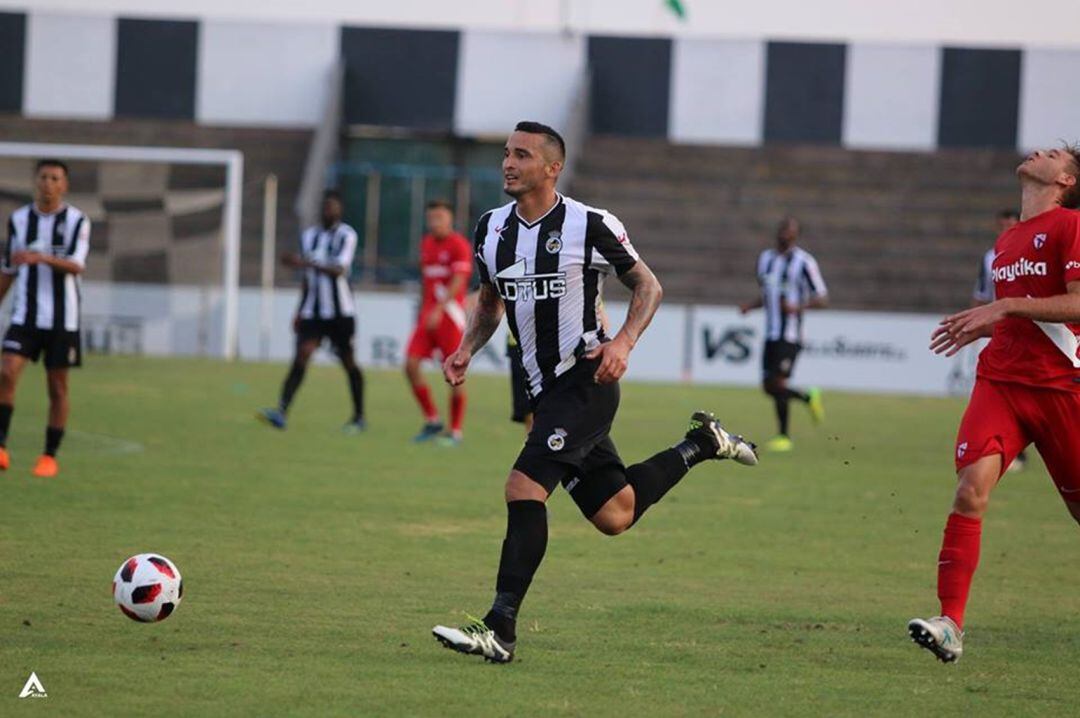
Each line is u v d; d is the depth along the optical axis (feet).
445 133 341.00
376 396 203.51
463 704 53.16
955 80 333.21
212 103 347.15
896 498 119.65
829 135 335.88
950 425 192.13
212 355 273.75
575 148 322.34
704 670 59.98
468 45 342.23
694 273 305.53
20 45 347.15
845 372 267.18
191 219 281.74
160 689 53.62
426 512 102.47
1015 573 87.56
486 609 70.49
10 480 107.96
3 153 266.57
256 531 91.56
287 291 275.18
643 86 339.77
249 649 60.59
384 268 319.06
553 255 60.59
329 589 74.18
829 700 55.72
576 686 56.44
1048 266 63.31
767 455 151.12
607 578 80.84
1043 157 64.59
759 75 336.49
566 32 340.59
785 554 91.35
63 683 53.98
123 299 272.51
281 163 334.24
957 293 303.27
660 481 64.49
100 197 281.13
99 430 146.51
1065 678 60.59
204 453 131.64
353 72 344.69
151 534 88.53
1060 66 331.16
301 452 135.74
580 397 60.75
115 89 347.97
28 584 71.87
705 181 326.65
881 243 312.29
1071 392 62.64
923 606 75.72
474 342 65.05
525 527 59.72
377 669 58.03
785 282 159.74
